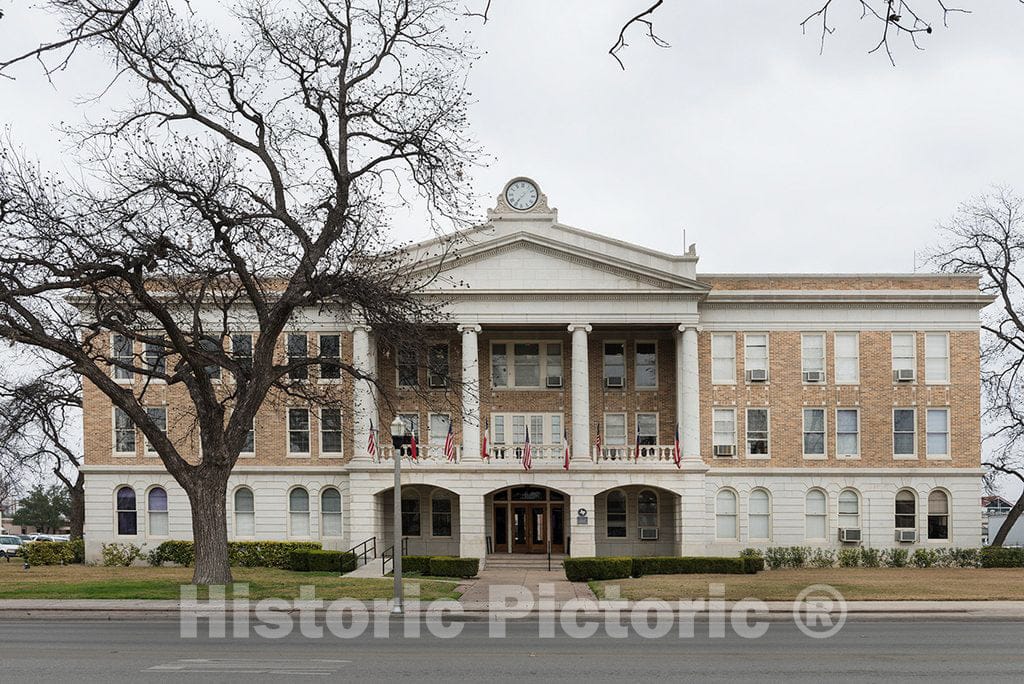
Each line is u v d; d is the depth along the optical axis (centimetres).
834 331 5025
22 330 2917
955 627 2472
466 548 4681
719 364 5022
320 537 4938
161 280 3691
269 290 4528
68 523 12125
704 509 4769
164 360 4962
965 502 4959
